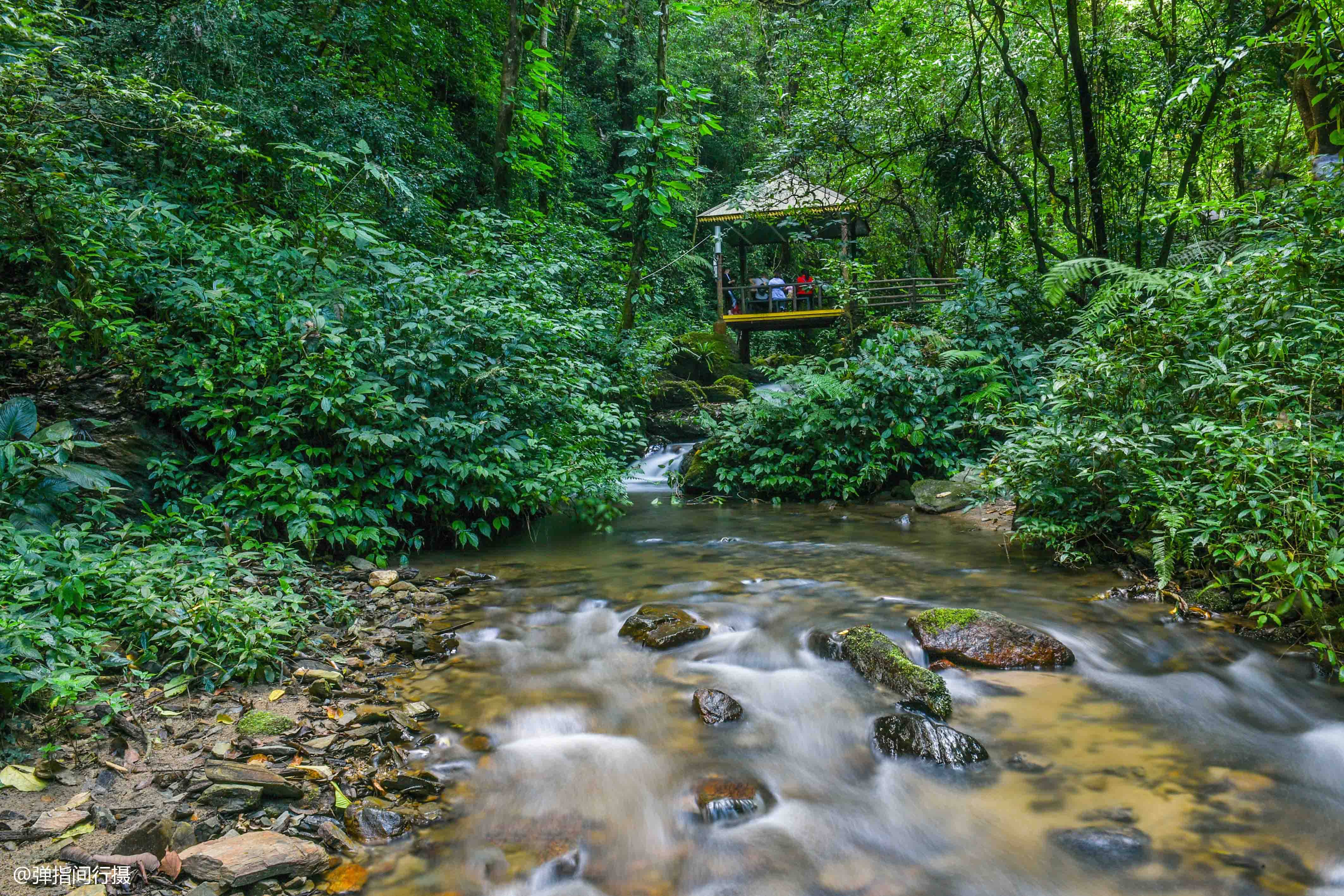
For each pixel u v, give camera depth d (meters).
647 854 2.34
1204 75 6.03
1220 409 4.80
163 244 5.66
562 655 3.87
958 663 3.70
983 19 10.38
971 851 2.35
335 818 2.43
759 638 4.05
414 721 3.07
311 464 5.53
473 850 2.32
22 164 4.76
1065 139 10.81
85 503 4.32
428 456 5.72
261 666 3.38
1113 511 5.25
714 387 14.14
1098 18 9.23
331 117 8.12
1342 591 3.71
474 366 6.09
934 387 8.76
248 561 4.57
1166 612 4.26
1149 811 2.51
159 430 5.16
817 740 3.03
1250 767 2.78
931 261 17.86
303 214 7.04
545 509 7.10
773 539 6.63
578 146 18.53
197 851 2.12
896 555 5.85
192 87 6.71
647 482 10.19
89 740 2.72
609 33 20.25
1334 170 5.38
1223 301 5.08
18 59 4.50
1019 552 5.84
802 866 2.29
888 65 10.45
